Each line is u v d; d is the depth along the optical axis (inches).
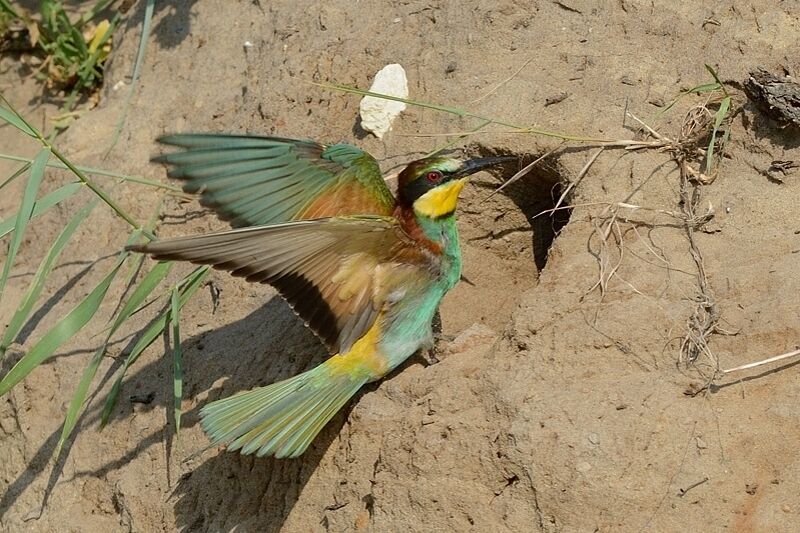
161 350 435.8
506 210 444.1
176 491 399.2
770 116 393.4
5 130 571.8
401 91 454.6
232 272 328.2
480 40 459.5
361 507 357.7
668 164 402.0
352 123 462.9
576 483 323.3
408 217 374.3
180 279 455.8
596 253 382.6
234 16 532.7
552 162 421.7
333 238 340.2
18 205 532.1
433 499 339.9
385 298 364.2
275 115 475.5
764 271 362.6
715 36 427.2
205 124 501.4
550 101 432.1
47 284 487.8
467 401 354.0
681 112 413.4
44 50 591.8
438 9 475.8
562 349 355.9
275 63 494.9
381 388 375.2
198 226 467.8
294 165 364.5
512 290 445.7
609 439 327.9
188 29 542.0
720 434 328.2
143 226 478.0
